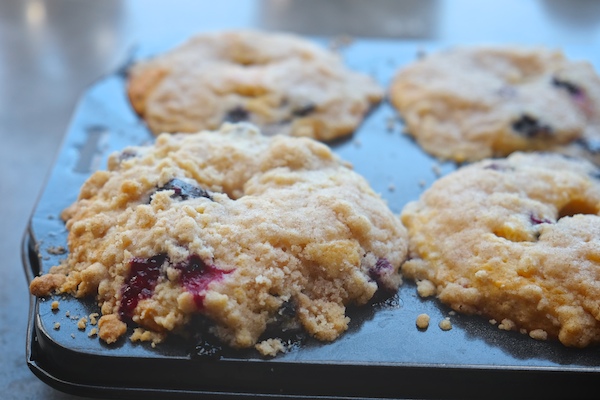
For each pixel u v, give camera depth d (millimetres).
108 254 205
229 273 199
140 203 216
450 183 236
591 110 271
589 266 204
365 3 404
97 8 398
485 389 195
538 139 260
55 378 197
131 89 284
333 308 204
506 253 209
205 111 266
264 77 275
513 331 204
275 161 230
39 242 221
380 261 214
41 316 202
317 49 301
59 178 245
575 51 313
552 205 227
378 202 227
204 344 195
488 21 388
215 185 226
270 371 194
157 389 195
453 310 209
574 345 198
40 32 380
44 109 336
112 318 199
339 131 268
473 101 271
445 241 220
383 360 195
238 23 387
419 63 296
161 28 384
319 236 207
